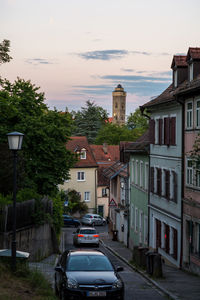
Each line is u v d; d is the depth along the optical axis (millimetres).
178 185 23938
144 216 32188
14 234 14555
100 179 71438
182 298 13984
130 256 29297
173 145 24578
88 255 13328
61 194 40906
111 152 80375
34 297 11578
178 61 24766
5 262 14812
